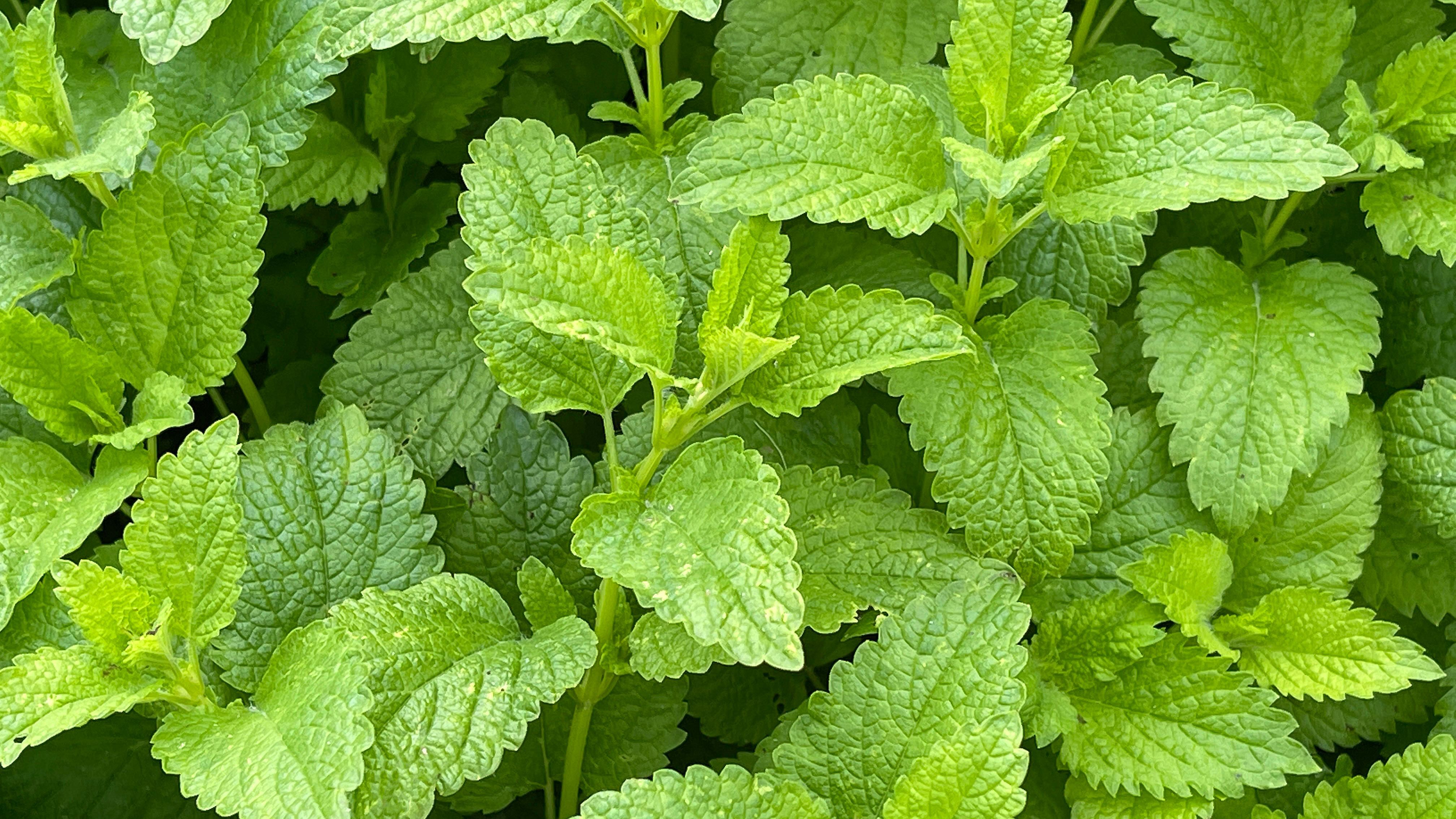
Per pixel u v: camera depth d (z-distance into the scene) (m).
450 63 0.68
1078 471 0.59
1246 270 0.64
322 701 0.54
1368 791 0.59
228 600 0.56
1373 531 0.62
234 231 0.60
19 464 0.59
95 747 0.62
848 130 0.59
